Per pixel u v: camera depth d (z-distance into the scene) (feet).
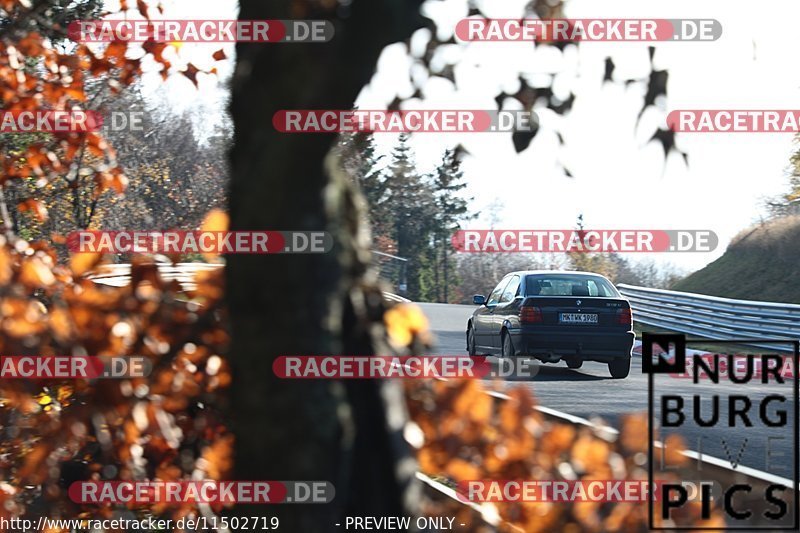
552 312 197.57
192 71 68.23
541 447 47.85
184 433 54.85
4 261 44.42
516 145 35.63
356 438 39.24
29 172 69.87
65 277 49.57
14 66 67.92
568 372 212.02
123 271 53.83
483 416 48.57
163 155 413.18
